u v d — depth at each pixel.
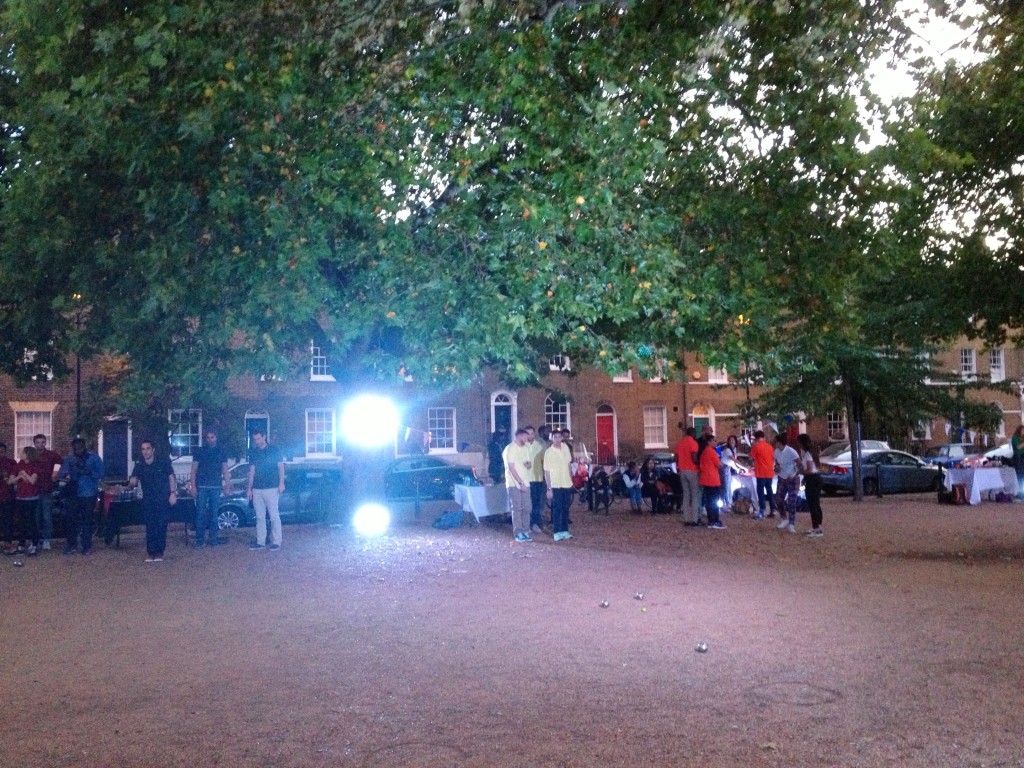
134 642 9.04
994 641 8.62
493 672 7.72
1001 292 14.77
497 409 39.97
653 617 9.81
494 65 12.20
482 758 5.76
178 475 33.25
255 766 5.69
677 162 14.32
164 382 16.28
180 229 12.25
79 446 16.05
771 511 21.94
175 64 11.96
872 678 7.41
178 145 12.15
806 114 13.62
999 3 12.72
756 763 5.65
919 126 13.95
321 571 13.30
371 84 12.30
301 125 12.38
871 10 12.84
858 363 26.12
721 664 7.87
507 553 15.03
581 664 7.93
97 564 14.48
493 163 13.97
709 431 19.77
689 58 13.03
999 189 14.71
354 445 18.67
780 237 14.80
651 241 12.98
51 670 8.03
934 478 30.28
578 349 17.52
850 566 13.49
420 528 19.00
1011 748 5.89
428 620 9.84
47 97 11.53
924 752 5.83
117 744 6.09
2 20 13.38
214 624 9.81
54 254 13.52
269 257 12.24
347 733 6.26
